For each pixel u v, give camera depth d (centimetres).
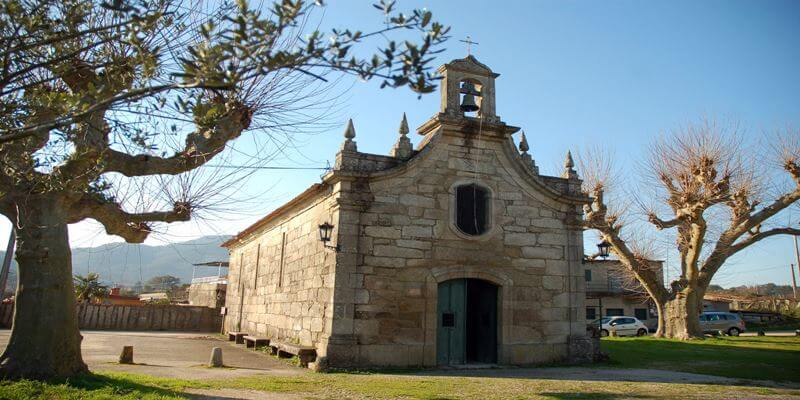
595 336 1700
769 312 4900
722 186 2341
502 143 1692
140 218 937
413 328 1484
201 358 1673
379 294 1464
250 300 2520
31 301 930
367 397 984
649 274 2720
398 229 1520
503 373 1409
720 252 2566
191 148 860
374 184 1521
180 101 530
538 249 1667
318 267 1602
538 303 1633
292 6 392
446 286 1575
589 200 1734
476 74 1714
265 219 2292
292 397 962
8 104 552
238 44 380
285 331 1889
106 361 1437
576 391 1098
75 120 448
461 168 1628
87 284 3912
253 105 795
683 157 2420
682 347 2183
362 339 1427
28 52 568
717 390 1145
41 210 933
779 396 1080
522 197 1684
